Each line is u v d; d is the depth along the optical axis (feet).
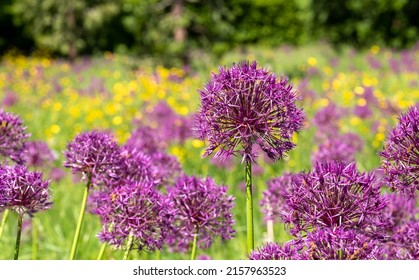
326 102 11.37
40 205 4.03
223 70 3.83
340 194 3.64
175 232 4.19
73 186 7.49
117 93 15.30
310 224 3.66
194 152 8.81
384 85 15.25
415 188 3.71
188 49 27.20
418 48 25.08
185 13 29.91
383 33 30.78
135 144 5.91
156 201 4.01
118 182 4.34
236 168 7.61
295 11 33.53
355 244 3.55
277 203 4.69
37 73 20.74
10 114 4.62
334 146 6.02
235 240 6.03
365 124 10.02
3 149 4.56
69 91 16.53
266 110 3.82
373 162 7.39
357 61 21.66
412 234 3.91
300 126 3.85
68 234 6.30
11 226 6.29
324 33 31.86
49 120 12.96
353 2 30.91
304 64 20.99
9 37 35.76
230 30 32.07
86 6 31.48
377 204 3.64
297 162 8.02
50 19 31.68
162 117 10.15
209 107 3.83
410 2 30.37
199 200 4.18
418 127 3.70
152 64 24.99
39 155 5.73
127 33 32.99
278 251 3.71
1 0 35.37
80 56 32.35
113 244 4.06
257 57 22.50
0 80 18.56
